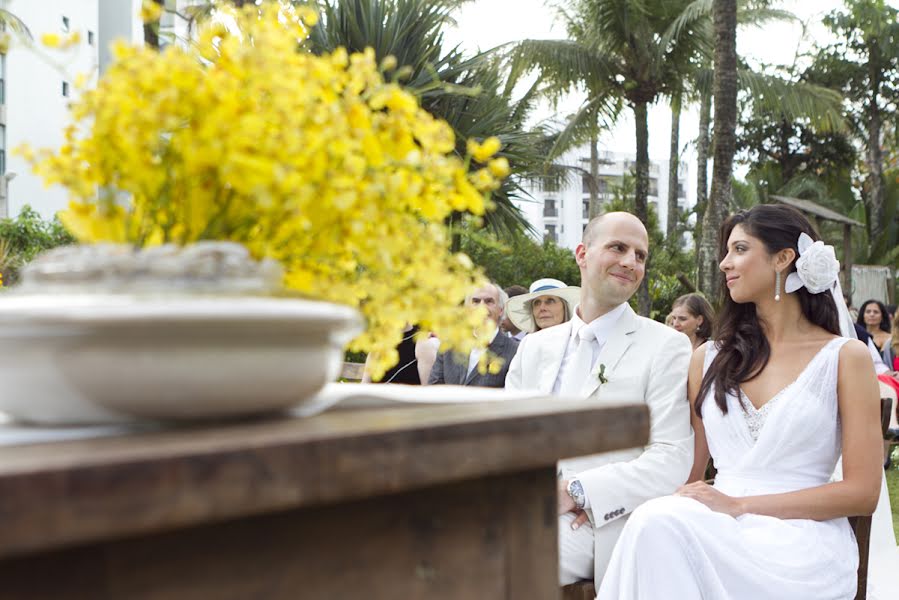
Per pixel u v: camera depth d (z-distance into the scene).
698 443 2.89
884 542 3.02
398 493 0.93
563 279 22.12
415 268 1.05
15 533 0.61
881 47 28.06
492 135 9.88
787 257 2.65
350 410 0.99
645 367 2.91
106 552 0.73
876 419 2.49
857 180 33.78
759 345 2.69
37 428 0.83
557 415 0.96
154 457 0.67
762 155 31.34
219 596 0.79
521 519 1.04
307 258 1.03
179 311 0.76
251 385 0.82
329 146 0.91
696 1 15.49
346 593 0.88
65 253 0.85
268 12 1.08
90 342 0.77
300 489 0.75
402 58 9.08
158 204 0.94
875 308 9.40
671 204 26.98
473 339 1.11
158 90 0.88
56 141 22.11
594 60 16.64
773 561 2.31
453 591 0.97
